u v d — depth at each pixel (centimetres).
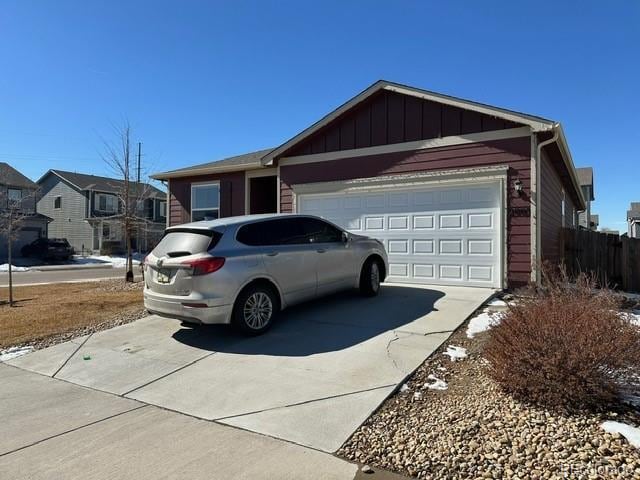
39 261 2925
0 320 778
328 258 705
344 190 1063
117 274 2023
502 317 464
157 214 4025
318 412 382
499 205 880
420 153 973
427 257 957
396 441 330
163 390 452
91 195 3722
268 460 311
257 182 1379
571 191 1512
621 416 347
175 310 571
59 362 559
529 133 858
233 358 527
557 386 357
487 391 403
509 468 286
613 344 362
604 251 1098
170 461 313
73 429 370
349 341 561
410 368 468
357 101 1023
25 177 3416
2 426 380
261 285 609
